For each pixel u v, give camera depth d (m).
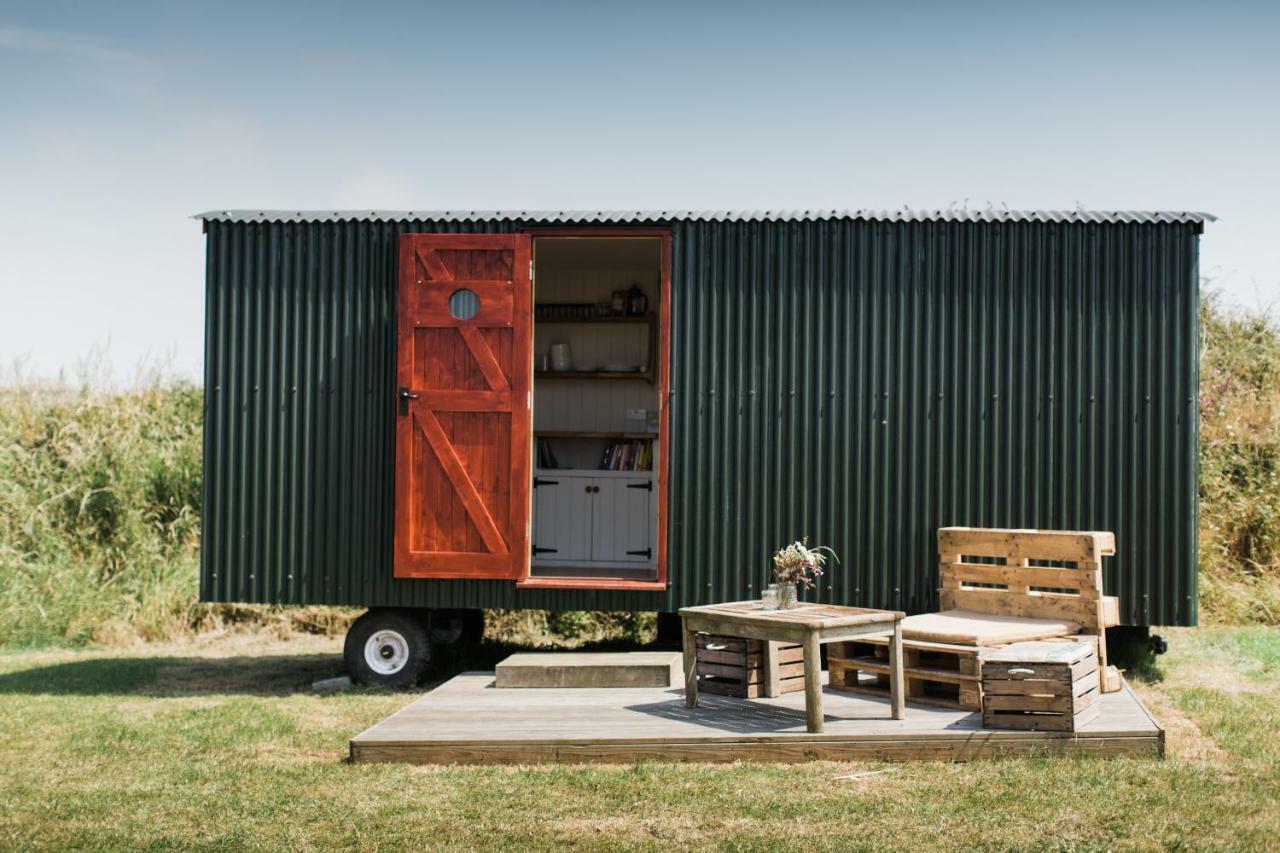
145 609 10.30
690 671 6.21
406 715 6.11
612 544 9.35
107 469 11.34
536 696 6.59
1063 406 7.42
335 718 6.82
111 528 11.23
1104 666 6.54
